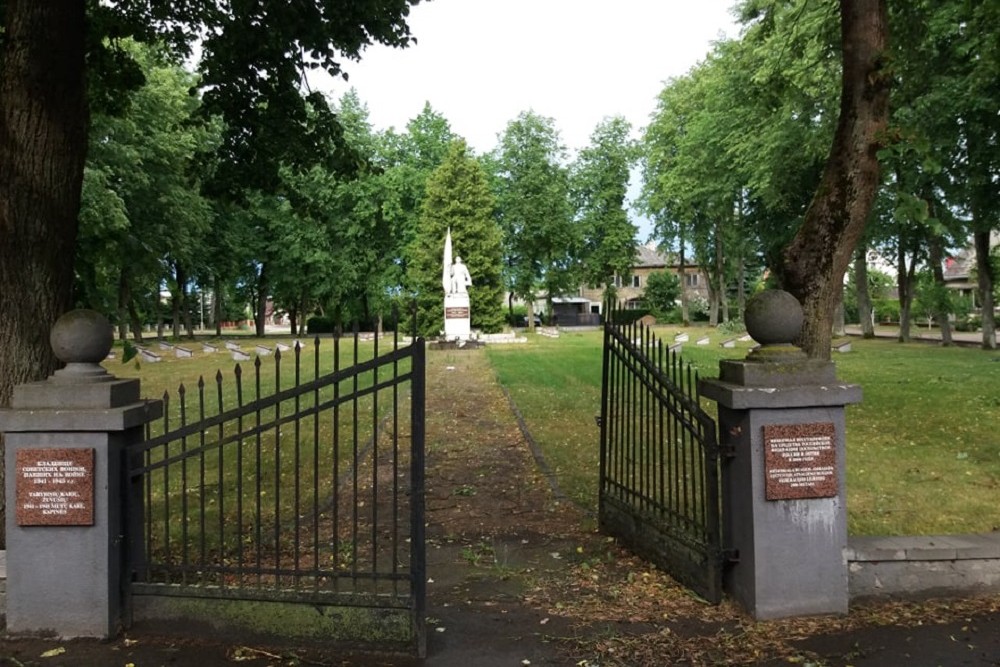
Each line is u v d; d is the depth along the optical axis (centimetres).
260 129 1012
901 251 3600
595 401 1580
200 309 8156
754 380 471
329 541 654
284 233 5050
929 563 500
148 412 475
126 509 457
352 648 438
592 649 437
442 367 2508
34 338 559
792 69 1234
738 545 490
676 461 547
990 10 732
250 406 448
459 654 433
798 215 3102
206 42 964
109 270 1481
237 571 451
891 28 891
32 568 448
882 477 867
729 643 442
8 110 552
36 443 444
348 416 1377
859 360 2488
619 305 696
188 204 3378
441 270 4806
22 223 554
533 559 611
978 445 1045
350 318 5850
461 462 1008
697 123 3675
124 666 413
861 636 448
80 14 578
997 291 4828
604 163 6172
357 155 1074
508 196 5747
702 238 5181
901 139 673
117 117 1015
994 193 2181
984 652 425
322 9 933
